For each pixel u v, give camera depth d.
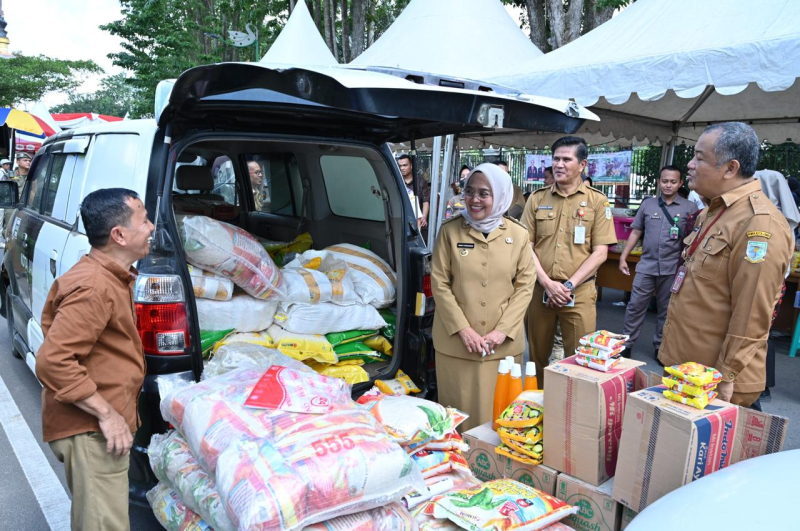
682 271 2.57
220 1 20.27
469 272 2.88
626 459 2.12
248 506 1.61
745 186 2.33
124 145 2.78
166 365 2.33
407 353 3.23
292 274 3.10
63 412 1.91
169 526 2.13
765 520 1.51
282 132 2.90
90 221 1.92
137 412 2.31
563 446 2.33
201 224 2.70
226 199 4.84
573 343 3.61
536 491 2.25
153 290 2.31
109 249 1.96
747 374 2.27
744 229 2.25
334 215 4.18
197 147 3.89
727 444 2.03
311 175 4.20
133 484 2.44
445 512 2.12
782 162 9.73
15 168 11.66
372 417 2.10
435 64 6.43
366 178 3.79
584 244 3.56
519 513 2.08
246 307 2.82
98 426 1.95
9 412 3.95
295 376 2.12
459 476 2.48
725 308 2.36
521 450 2.47
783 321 5.96
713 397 2.10
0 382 4.47
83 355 1.87
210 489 1.92
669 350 2.60
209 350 2.70
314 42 8.98
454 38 6.70
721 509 1.60
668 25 4.70
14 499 2.95
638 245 6.43
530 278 2.97
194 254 2.67
